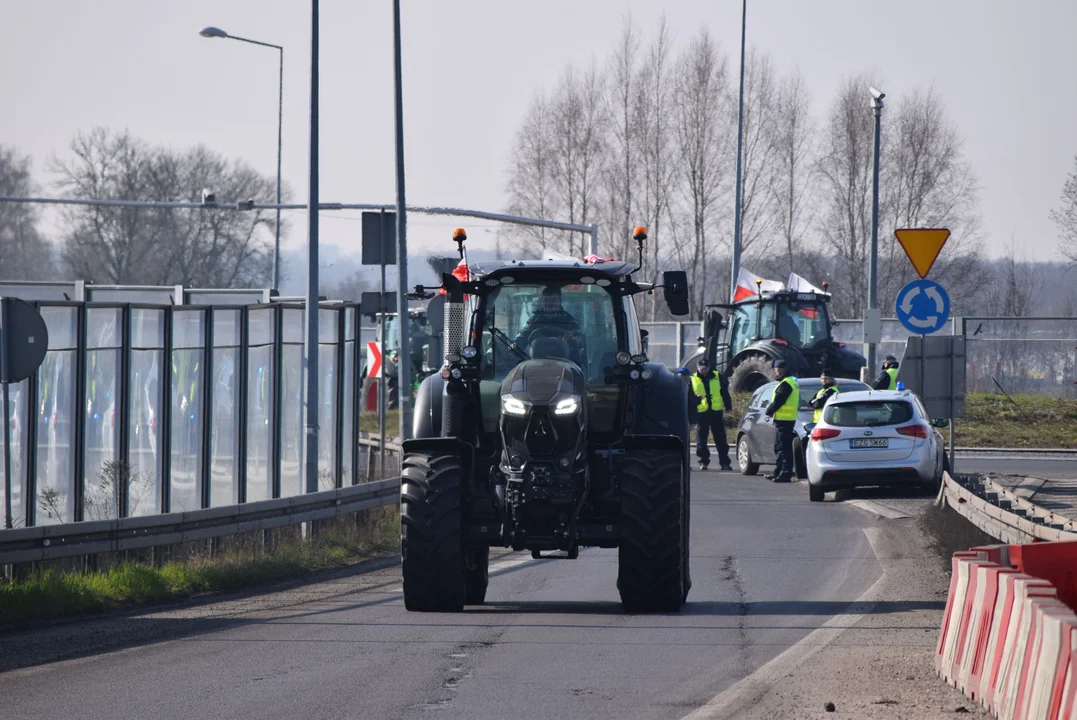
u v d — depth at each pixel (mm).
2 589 44688
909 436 82688
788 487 95500
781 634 38406
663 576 42250
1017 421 138875
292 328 73062
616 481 43125
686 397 45938
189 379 65562
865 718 26734
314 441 70938
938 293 64250
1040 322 151500
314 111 73188
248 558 56094
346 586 52875
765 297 141875
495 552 64375
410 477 42938
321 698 29688
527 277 44125
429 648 36344
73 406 58875
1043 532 46938
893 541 63500
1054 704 23000
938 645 31703
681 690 30359
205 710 28531
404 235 89125
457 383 43875
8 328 47219
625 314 44219
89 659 35750
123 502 60062
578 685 30969
